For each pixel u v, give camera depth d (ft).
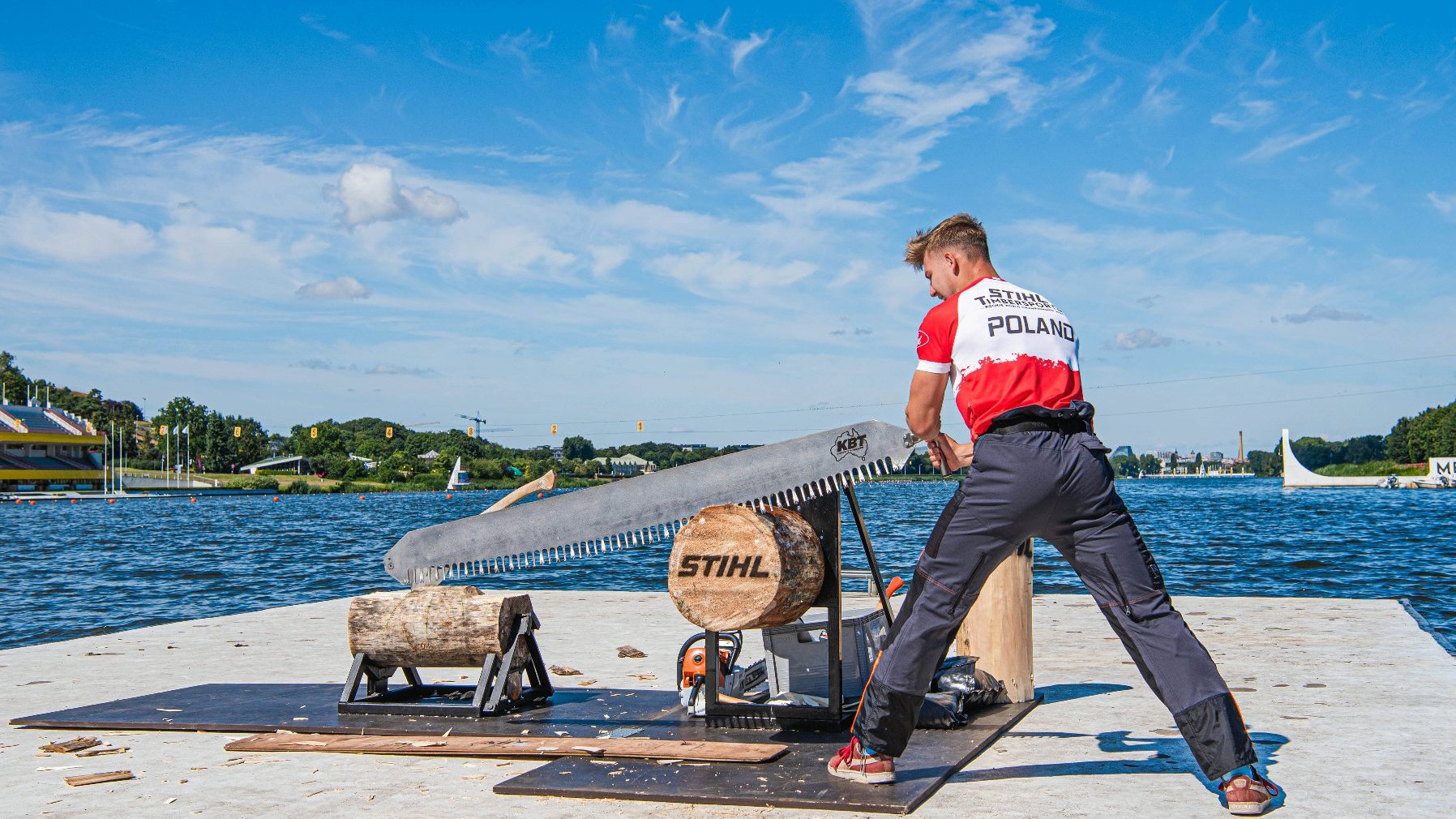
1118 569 11.62
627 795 12.21
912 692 12.12
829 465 14.60
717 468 15.29
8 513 287.28
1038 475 11.40
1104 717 16.72
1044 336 11.87
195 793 12.92
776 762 13.50
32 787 13.29
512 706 17.22
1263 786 11.26
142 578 93.81
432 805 12.23
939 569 11.96
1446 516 203.21
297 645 26.45
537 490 16.48
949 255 12.75
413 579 17.20
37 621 60.29
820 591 15.12
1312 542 127.85
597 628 29.04
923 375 12.21
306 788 13.07
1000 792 12.34
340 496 518.78
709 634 15.62
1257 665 21.11
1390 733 15.03
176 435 648.79
